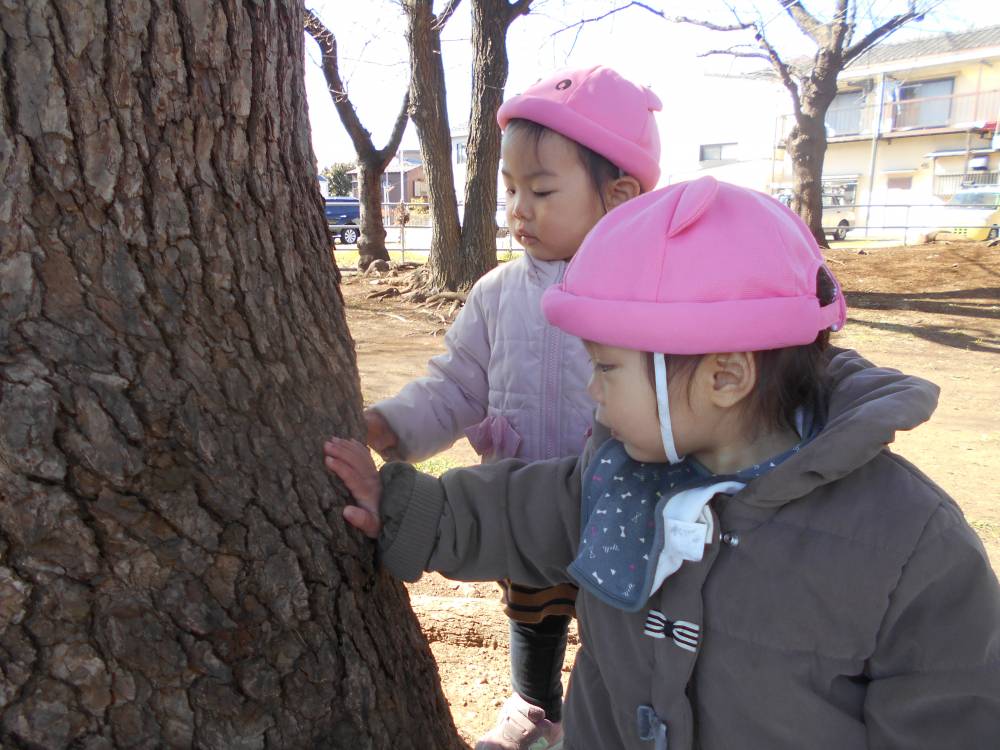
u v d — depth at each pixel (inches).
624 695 53.7
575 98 73.3
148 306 47.3
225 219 50.9
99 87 44.6
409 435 79.6
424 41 433.4
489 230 460.4
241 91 50.8
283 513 52.6
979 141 1169.4
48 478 44.1
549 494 60.1
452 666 108.0
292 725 52.9
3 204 42.6
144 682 47.6
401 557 59.0
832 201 1291.8
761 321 44.0
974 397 275.3
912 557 44.9
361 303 457.1
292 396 54.9
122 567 46.4
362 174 604.7
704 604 49.3
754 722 48.5
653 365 46.4
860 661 46.4
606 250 47.2
